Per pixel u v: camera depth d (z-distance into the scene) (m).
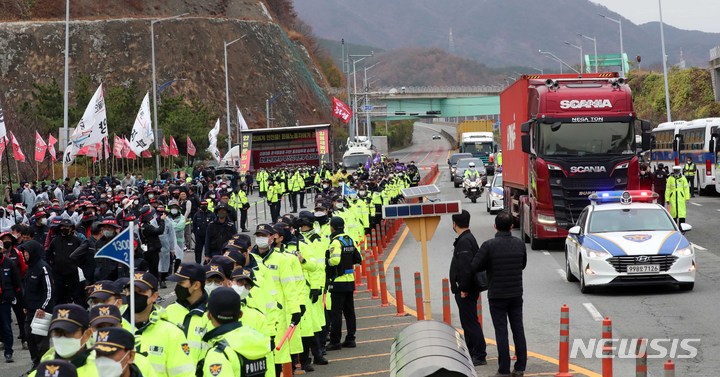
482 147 80.69
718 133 46.16
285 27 159.00
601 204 21.34
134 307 8.11
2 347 17.06
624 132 26.73
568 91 26.86
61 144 38.91
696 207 41.34
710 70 86.88
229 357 7.28
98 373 5.88
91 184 40.75
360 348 15.33
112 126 64.75
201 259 26.12
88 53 110.12
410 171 59.84
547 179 26.83
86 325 6.36
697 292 19.28
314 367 13.90
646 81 102.25
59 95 66.44
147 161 70.12
